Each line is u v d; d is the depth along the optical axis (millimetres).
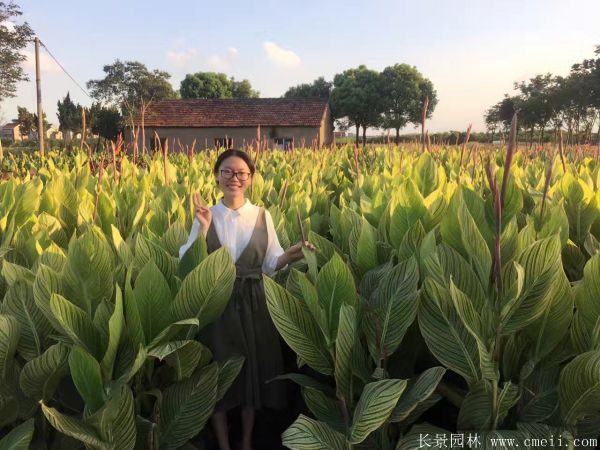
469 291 2125
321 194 4773
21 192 4312
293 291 2459
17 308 2160
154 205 3846
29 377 1938
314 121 36062
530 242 2289
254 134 36469
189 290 2100
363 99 51094
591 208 3078
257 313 2562
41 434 2170
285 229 3383
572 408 1837
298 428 1863
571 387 1817
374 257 2674
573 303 2080
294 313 2131
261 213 2715
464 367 2006
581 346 2037
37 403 2072
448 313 2049
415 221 2832
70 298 2162
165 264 2408
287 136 36281
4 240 3111
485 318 1996
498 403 1910
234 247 2623
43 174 6590
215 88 69875
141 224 3930
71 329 1898
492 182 1931
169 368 2344
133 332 1969
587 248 2777
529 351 2178
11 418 2025
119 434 1855
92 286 2188
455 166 6250
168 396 2168
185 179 5719
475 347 1997
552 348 2051
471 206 2707
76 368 1774
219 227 2646
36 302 1996
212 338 2480
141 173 6430
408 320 2096
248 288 2564
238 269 2590
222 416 2551
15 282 2164
